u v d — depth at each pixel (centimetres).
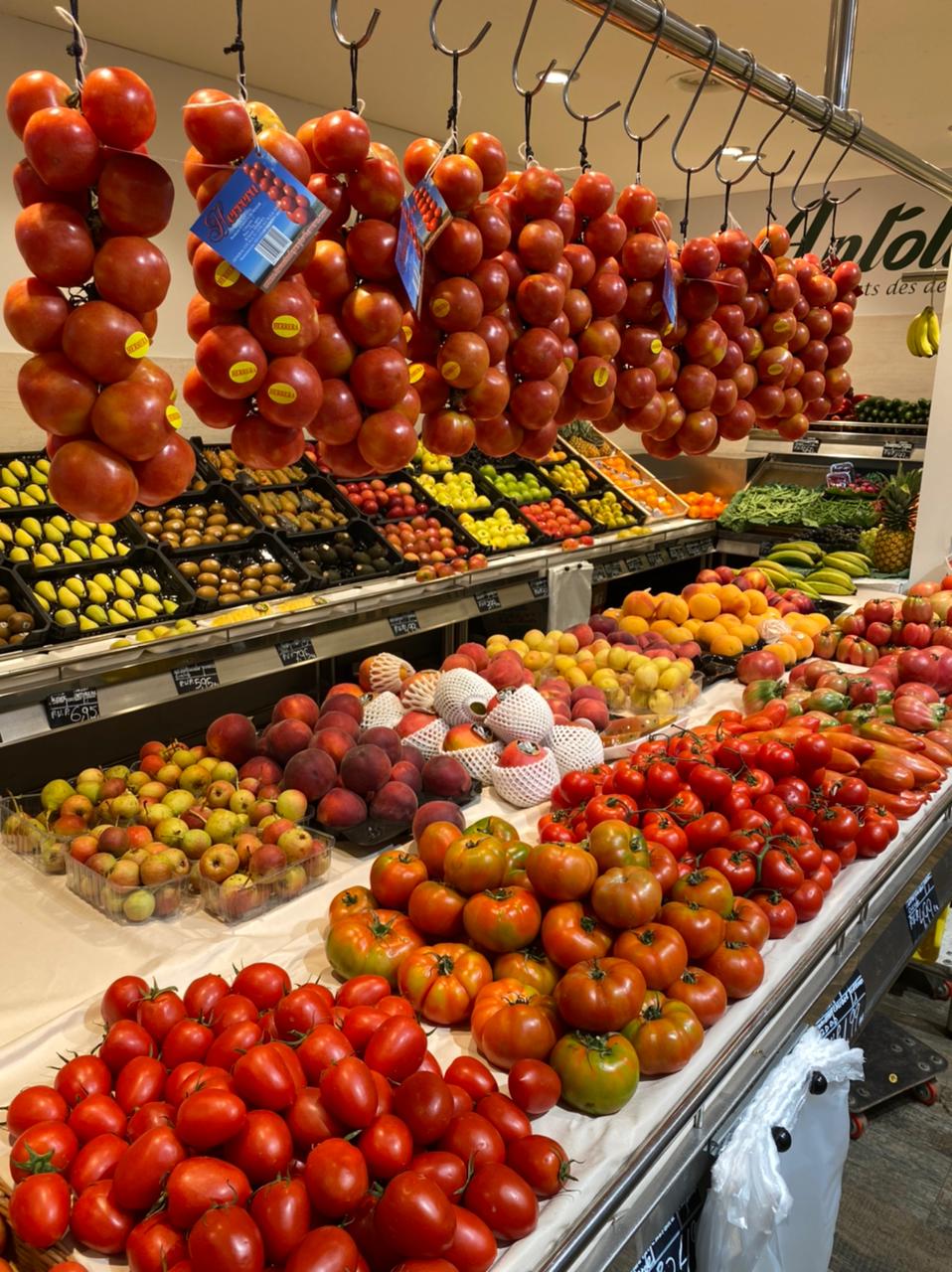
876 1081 248
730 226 195
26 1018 139
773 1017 146
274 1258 90
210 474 413
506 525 476
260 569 366
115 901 162
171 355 429
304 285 119
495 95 415
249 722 200
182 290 423
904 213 604
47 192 98
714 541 573
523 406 159
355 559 400
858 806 193
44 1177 99
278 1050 104
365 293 128
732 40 351
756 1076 136
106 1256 98
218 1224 86
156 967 146
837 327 230
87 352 98
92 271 99
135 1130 103
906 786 209
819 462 629
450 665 248
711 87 391
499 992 130
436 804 177
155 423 102
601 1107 118
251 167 106
